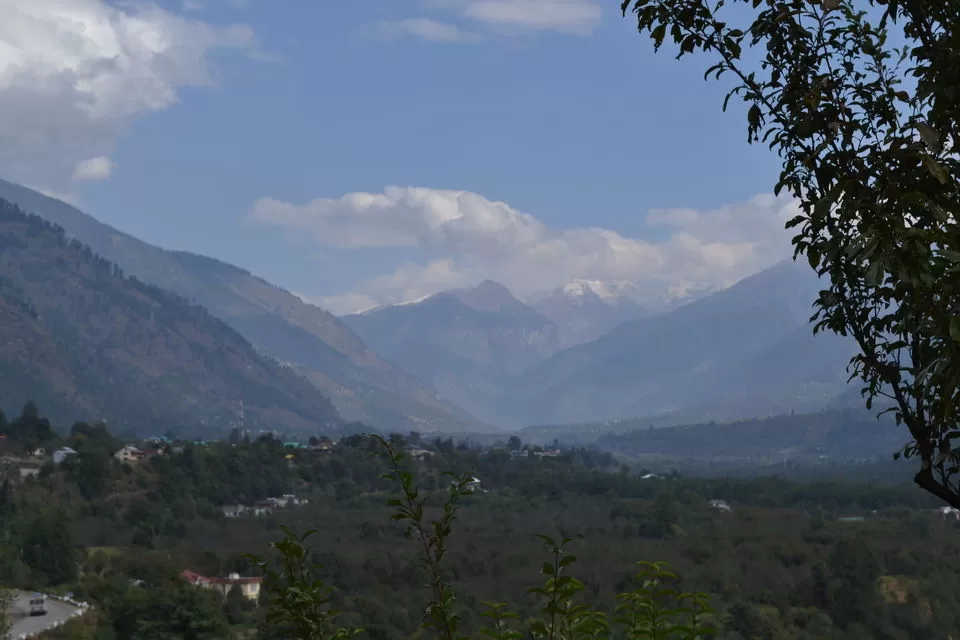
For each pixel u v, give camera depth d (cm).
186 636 4581
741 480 15025
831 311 441
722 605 5834
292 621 423
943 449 404
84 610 5325
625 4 459
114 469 11875
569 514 11894
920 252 343
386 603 4312
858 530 8494
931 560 6931
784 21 449
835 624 5956
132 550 8275
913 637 5800
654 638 420
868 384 437
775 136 453
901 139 384
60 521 6662
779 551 7469
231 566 7062
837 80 447
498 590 5631
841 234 413
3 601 3225
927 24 411
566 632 418
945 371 349
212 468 12812
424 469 13250
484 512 11256
